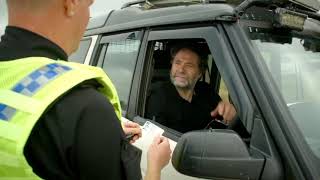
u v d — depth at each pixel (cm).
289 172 176
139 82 282
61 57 121
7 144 104
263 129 185
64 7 119
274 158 179
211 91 289
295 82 219
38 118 104
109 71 321
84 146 107
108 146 110
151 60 282
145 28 281
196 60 278
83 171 108
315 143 193
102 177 110
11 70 114
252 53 200
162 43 279
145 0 302
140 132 191
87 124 108
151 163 157
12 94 109
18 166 105
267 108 187
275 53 216
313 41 247
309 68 231
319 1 263
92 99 111
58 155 106
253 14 219
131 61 294
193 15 231
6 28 121
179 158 187
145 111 280
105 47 333
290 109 203
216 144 181
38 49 117
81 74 113
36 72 112
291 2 233
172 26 253
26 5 116
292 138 179
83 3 124
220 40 212
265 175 177
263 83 192
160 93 283
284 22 217
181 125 279
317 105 216
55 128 106
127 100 290
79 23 124
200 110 285
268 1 219
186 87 279
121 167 114
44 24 117
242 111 196
